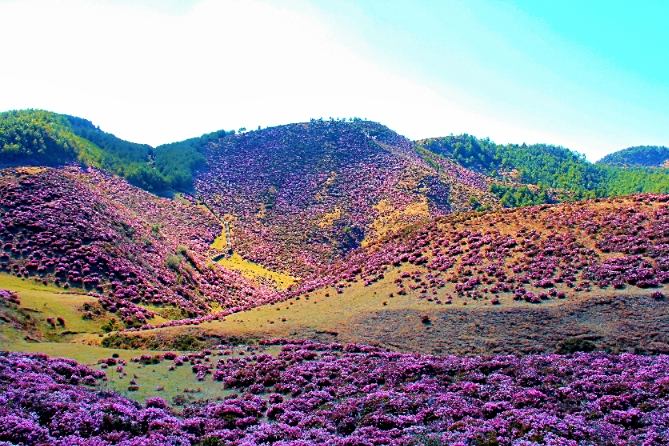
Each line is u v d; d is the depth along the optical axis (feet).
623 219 188.55
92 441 65.10
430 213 577.84
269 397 98.63
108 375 108.06
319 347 138.41
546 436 66.74
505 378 96.68
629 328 122.93
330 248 504.02
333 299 184.65
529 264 172.76
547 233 194.18
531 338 126.52
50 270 211.20
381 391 93.91
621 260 159.94
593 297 140.36
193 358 129.39
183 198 616.39
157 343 147.64
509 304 147.23
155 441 69.46
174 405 93.66
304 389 102.37
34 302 166.91
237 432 78.28
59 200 276.41
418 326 143.95
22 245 222.07
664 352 111.55
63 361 108.47
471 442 67.41
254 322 168.14
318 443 71.05
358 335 145.38
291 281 419.54
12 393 73.20
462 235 213.66
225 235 528.22
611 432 68.85
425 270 189.67
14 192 267.18
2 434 59.47
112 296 210.59
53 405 72.43
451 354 124.98
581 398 83.10
